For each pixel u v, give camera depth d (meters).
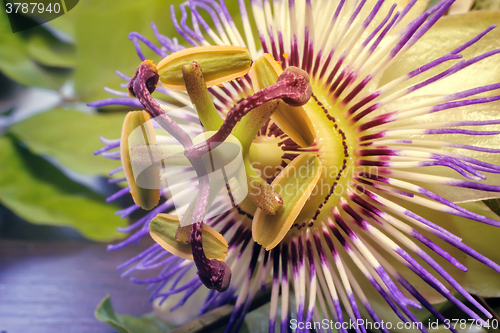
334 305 0.15
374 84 0.15
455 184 0.14
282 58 0.16
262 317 0.17
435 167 0.15
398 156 0.15
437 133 0.14
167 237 0.14
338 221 0.15
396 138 0.15
